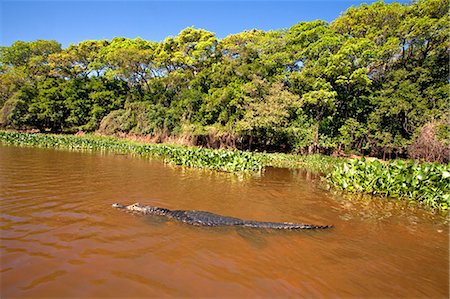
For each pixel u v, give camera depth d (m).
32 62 38.88
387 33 25.52
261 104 25.12
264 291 4.07
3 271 4.15
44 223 6.05
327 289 4.25
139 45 38.47
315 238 6.21
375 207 9.22
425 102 22.11
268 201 9.27
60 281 4.00
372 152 26.64
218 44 34.66
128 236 5.66
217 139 27.89
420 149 20.97
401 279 4.68
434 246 6.16
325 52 25.20
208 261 4.86
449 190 9.66
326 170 18.02
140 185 10.39
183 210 7.34
